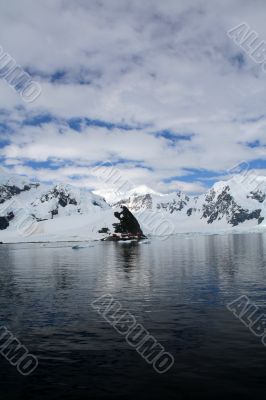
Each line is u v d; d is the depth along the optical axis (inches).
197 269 1907.0
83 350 690.8
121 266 2156.7
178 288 1328.7
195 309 996.6
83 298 1179.3
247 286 1339.8
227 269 1878.7
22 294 1269.7
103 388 537.0
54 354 672.4
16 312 994.7
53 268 2126.0
